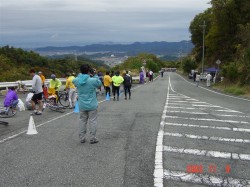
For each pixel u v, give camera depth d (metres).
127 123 12.23
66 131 10.66
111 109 16.77
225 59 60.12
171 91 33.34
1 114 13.92
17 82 28.23
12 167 6.80
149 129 10.99
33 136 9.87
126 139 9.41
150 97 25.27
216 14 58.41
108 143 8.91
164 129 11.00
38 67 50.72
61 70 56.66
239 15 56.44
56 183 5.87
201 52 91.62
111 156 7.62
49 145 8.69
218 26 59.25
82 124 8.95
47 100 16.56
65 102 17.69
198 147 8.55
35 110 14.85
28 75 41.19
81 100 8.80
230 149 8.41
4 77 34.84
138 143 8.92
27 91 28.22
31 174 6.36
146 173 6.44
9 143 8.95
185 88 39.47
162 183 5.91
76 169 6.66
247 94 29.33
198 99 23.80
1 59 44.59
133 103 20.17
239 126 11.79
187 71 95.44
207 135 10.09
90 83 8.70
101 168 6.72
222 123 12.42
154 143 8.94
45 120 13.09
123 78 23.25
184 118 13.60
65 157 7.53
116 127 11.37
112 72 27.19
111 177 6.19
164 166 6.89
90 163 7.07
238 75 39.09
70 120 13.06
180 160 7.36
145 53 153.75
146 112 15.55
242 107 18.48
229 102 21.75
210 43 63.19
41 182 5.92
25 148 8.38
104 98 24.30
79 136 9.03
